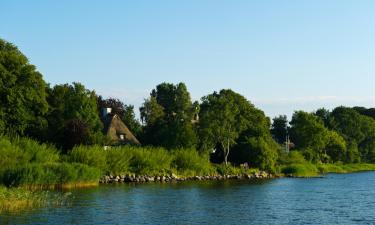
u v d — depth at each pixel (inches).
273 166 4589.1
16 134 3144.7
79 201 2063.2
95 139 3582.7
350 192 2812.5
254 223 1647.4
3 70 3235.7
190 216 1758.1
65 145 3499.0
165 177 3553.2
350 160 7130.9
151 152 3587.6
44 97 3548.2
